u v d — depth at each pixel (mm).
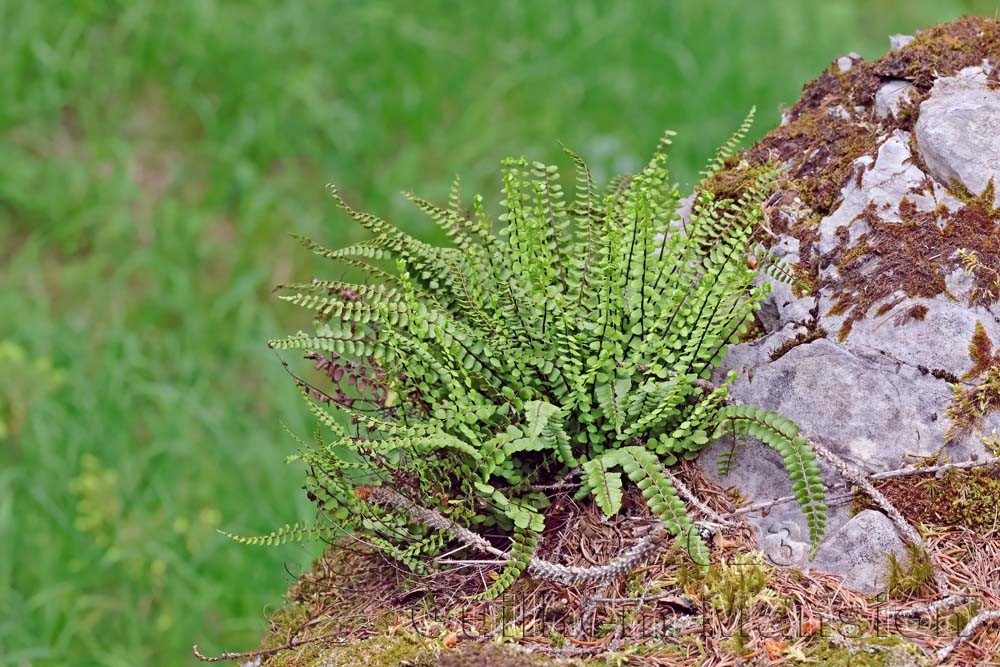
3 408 2342
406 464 1704
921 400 1682
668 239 1748
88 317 2547
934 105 1741
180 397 2324
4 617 2160
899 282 1702
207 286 2604
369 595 1722
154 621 2178
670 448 1698
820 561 1664
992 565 1653
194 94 2854
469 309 1711
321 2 2984
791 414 1698
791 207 1762
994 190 1714
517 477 1695
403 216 2588
